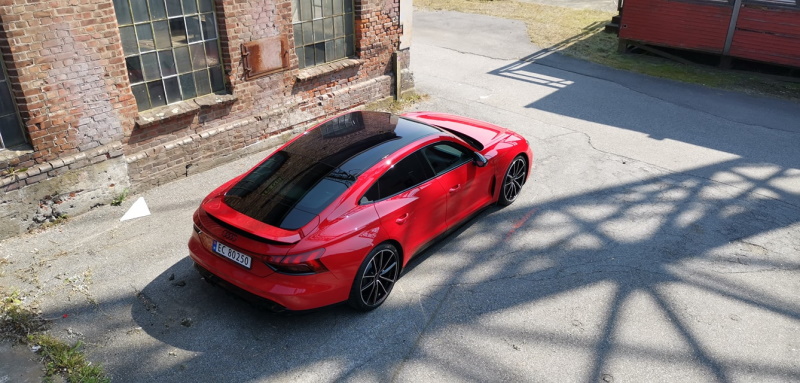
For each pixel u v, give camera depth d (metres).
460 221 6.23
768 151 8.95
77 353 4.64
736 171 8.23
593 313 5.25
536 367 4.60
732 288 5.66
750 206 7.26
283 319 5.11
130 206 7.02
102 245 6.20
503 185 6.83
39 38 5.94
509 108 10.59
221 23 7.55
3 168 6.07
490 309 5.28
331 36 9.28
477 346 4.82
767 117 10.43
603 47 14.95
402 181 5.34
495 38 15.55
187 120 7.60
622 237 6.51
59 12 6.00
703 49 13.23
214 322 5.06
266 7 7.95
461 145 6.06
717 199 7.42
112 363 4.58
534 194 7.45
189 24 7.32
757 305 5.42
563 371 4.57
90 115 6.59
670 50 14.17
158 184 7.51
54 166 6.39
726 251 6.29
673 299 5.47
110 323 5.03
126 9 6.69
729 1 12.52
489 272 5.83
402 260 5.45
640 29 13.84
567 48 14.76
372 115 6.29
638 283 5.70
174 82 7.43
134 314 5.15
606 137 9.38
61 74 6.21
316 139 5.68
